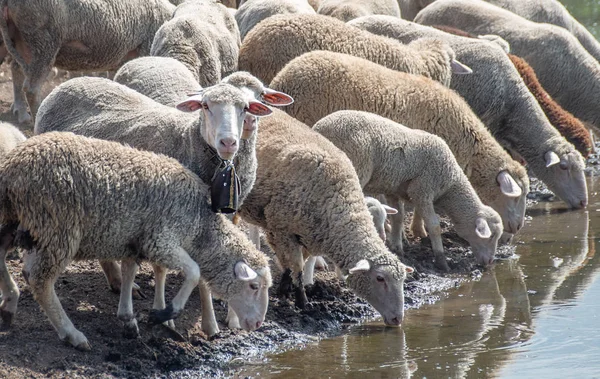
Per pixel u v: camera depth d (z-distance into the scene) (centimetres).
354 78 2830
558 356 2058
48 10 3266
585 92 4247
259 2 3906
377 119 2652
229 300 1953
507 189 3019
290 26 3042
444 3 4544
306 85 2806
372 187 2709
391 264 2223
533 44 4234
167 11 3650
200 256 1933
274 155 2261
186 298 1886
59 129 2298
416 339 2192
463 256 2917
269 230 2308
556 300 2505
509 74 3569
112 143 1895
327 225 2220
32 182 1762
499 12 4447
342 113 2603
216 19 3253
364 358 2052
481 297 2553
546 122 3606
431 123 2961
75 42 3397
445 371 1969
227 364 2003
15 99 3612
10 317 1909
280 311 2277
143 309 2131
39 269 1806
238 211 2320
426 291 2614
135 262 1972
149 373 1886
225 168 1947
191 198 1912
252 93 2050
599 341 2156
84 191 1805
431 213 2769
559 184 3600
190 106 1992
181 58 2917
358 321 2341
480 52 3538
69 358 1844
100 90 2308
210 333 2088
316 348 2123
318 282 2448
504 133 3656
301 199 2219
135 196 1852
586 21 7088
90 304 2109
